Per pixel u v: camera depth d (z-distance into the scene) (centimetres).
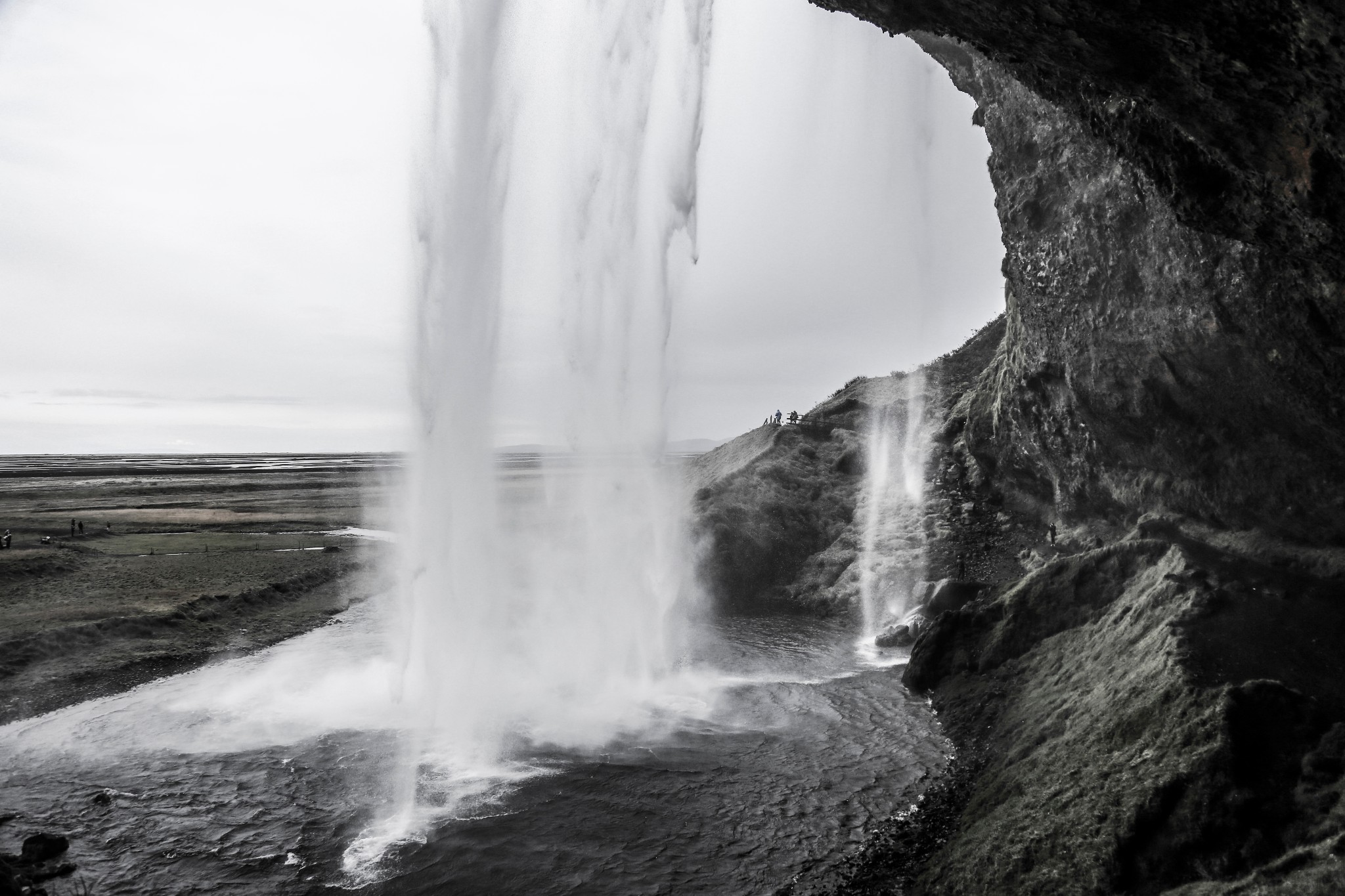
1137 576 2055
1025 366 3198
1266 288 1639
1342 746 1138
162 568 4062
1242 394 1905
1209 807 1110
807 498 4566
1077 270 2502
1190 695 1327
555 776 1802
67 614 2941
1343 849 912
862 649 3025
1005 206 2973
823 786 1752
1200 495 2183
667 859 1452
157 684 2480
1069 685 1841
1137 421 2402
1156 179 1438
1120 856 1124
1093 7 1075
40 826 1563
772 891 1348
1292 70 966
